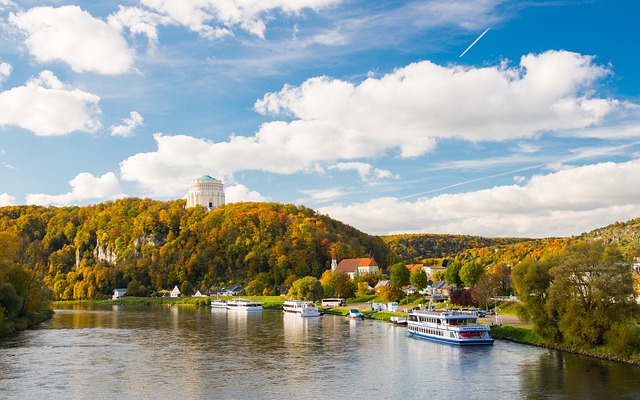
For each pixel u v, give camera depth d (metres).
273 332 154.50
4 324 147.50
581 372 90.50
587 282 105.69
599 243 112.94
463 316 129.88
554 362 99.44
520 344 121.75
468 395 79.50
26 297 169.75
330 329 162.00
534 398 76.94
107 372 96.12
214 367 100.38
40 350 119.88
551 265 117.81
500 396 78.50
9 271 160.00
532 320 116.62
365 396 79.88
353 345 126.69
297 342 132.38
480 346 120.69
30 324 172.75
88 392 82.44
